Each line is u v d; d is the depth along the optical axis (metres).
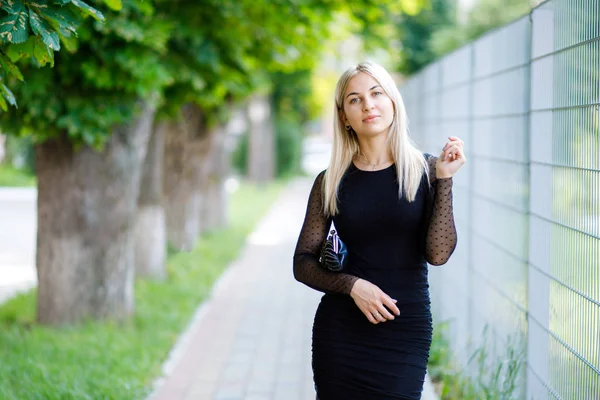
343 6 8.75
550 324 3.87
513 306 4.65
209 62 7.71
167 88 8.52
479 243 5.69
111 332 7.09
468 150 6.14
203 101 9.09
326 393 3.16
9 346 6.44
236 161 37.19
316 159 50.56
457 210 6.64
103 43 6.32
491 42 5.31
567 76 3.61
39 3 3.39
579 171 3.42
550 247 3.88
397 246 3.13
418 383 3.10
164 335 7.37
